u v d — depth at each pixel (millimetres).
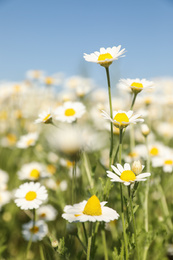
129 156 524
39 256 454
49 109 396
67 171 535
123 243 325
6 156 792
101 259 432
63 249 336
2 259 431
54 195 529
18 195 378
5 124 910
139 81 362
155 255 412
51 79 845
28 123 831
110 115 330
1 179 593
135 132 639
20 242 496
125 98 732
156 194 500
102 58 334
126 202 331
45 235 422
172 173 497
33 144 559
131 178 303
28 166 523
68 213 302
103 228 342
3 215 529
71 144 237
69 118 412
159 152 539
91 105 877
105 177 414
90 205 298
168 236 429
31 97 1002
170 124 852
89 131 426
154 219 444
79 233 372
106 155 613
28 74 932
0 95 905
